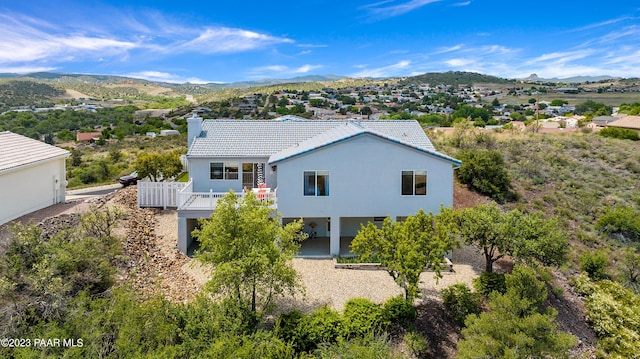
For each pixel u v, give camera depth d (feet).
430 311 49.34
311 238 74.02
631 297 59.21
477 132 143.54
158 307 37.32
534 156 123.54
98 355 31.30
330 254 66.03
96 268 41.98
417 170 64.39
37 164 70.90
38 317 34.88
